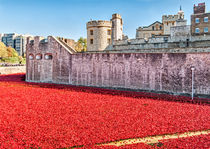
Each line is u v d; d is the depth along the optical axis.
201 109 12.10
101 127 9.07
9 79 30.73
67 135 8.11
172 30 36.62
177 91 17.34
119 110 11.99
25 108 12.44
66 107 12.73
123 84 20.41
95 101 14.55
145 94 17.45
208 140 7.65
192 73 16.27
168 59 17.78
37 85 23.91
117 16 40.91
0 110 11.88
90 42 39.47
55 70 26.17
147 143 7.55
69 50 26.58
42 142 7.51
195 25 43.41
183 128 8.94
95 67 22.38
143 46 32.19
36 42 28.19
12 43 161.25
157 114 11.05
